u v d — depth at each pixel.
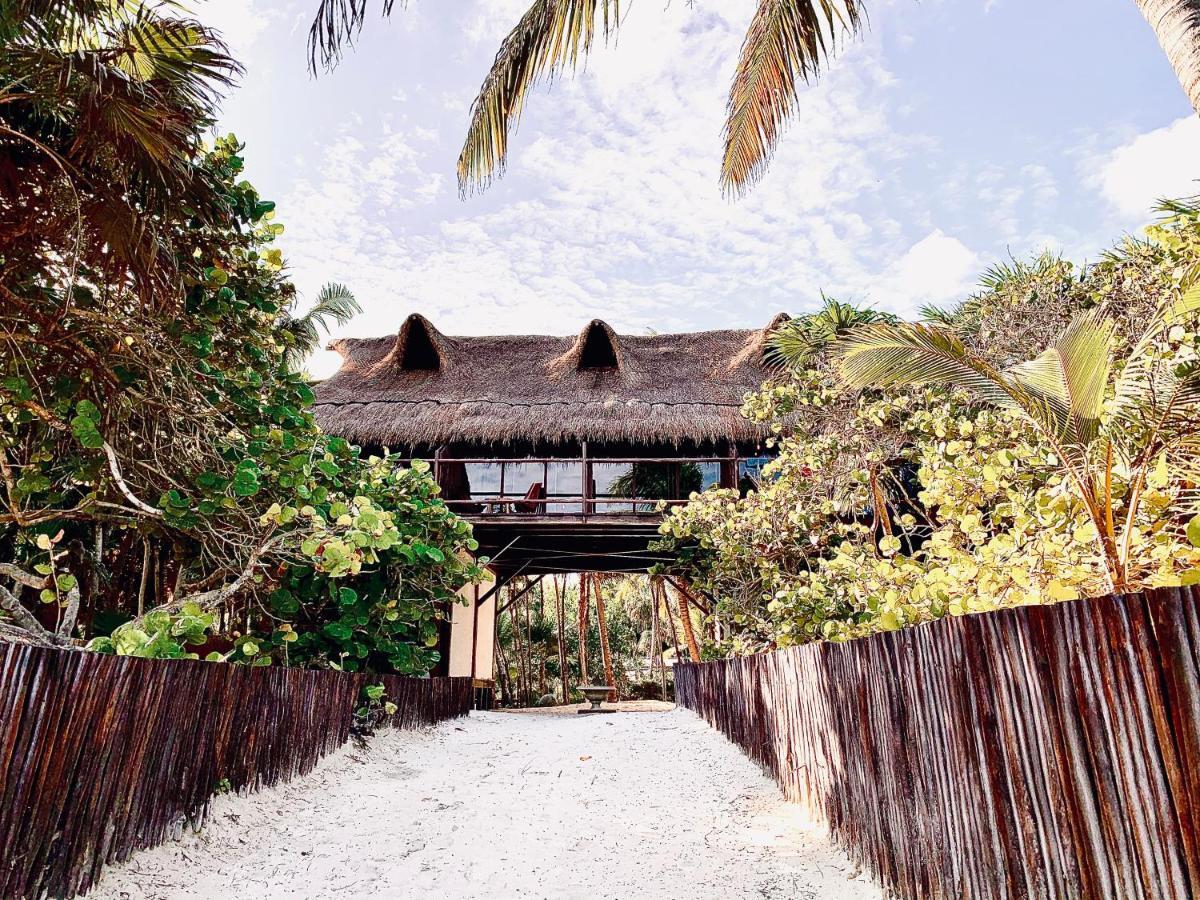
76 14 3.37
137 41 3.51
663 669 25.31
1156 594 1.54
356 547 4.88
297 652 6.36
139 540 6.34
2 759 2.23
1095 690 1.72
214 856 3.38
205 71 3.71
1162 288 5.50
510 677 24.94
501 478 12.41
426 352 14.42
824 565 5.51
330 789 4.84
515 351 14.93
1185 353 3.27
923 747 2.66
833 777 3.78
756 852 3.73
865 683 3.29
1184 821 1.45
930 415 6.43
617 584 31.08
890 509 8.60
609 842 3.93
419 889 3.25
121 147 3.42
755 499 8.40
